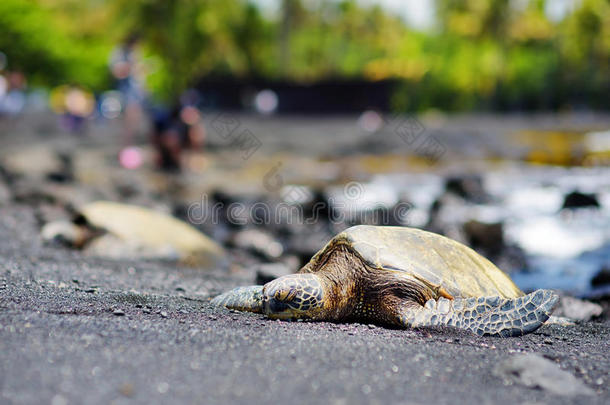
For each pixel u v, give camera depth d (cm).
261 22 2967
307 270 274
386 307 248
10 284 258
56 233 361
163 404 177
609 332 259
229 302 254
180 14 2403
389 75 2002
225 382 188
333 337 223
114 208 386
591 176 733
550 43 3612
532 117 2438
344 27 4175
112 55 927
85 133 1119
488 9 3338
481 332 238
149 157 855
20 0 2095
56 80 2198
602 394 196
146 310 238
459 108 3481
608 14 3141
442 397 188
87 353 195
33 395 175
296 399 183
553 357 218
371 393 188
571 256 404
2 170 639
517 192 632
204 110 1955
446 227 475
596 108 3172
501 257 406
